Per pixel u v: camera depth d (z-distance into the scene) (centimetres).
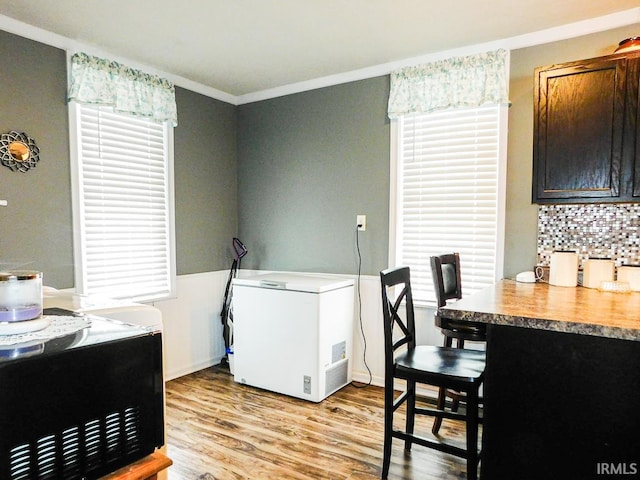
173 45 282
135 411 90
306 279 330
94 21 247
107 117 298
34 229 259
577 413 146
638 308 167
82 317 107
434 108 294
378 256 328
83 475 81
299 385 301
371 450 231
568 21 249
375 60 309
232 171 401
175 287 346
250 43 279
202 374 355
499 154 280
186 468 213
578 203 230
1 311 86
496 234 283
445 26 254
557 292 215
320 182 355
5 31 244
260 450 231
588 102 222
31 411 72
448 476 207
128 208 314
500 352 158
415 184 314
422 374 186
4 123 245
